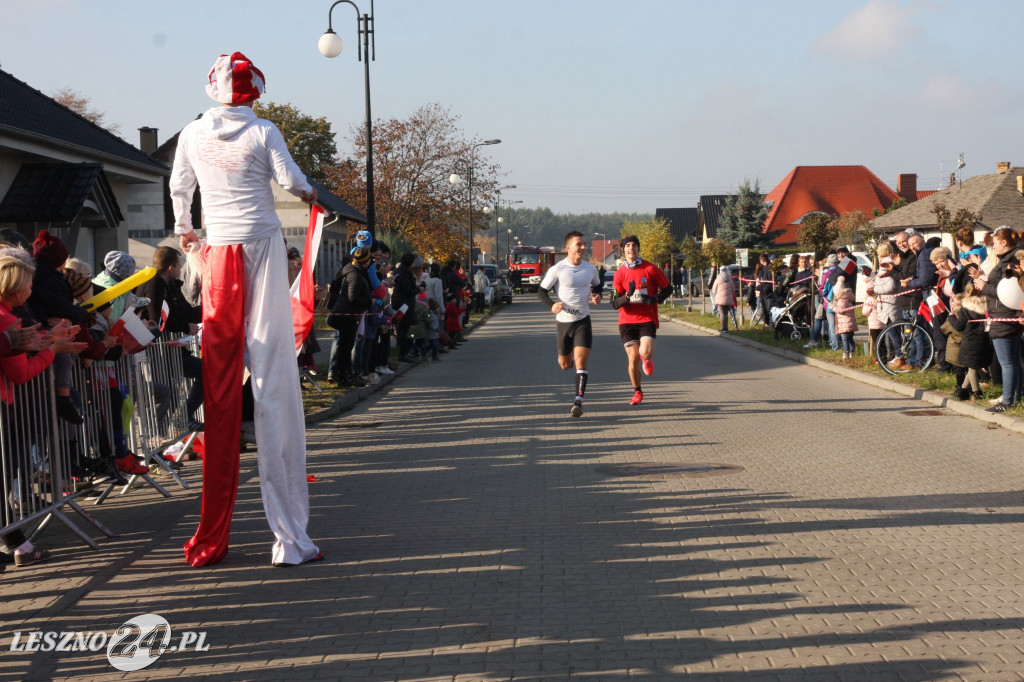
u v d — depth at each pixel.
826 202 86.50
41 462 6.29
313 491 8.00
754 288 30.25
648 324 12.67
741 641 4.38
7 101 19.78
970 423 10.80
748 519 6.68
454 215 56.38
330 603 5.11
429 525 6.73
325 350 22.80
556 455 9.36
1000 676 3.92
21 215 18.09
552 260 83.69
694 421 11.34
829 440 9.88
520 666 4.15
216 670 4.23
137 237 34.84
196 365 9.06
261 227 6.10
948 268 13.88
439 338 22.52
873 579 5.27
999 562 5.55
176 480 8.48
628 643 4.39
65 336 6.22
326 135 70.19
